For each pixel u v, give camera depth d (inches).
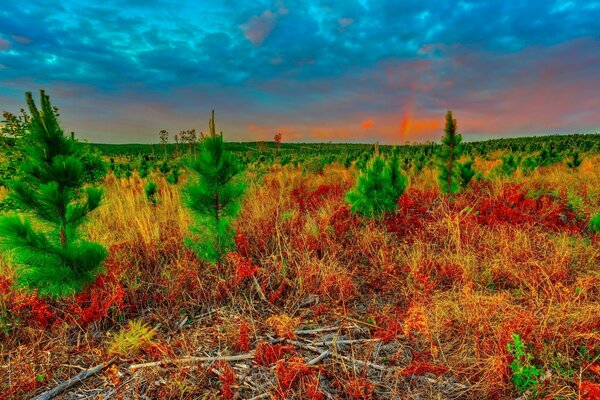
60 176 143.3
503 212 237.8
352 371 113.4
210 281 171.3
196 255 187.6
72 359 122.7
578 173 389.4
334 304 154.6
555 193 276.1
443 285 164.9
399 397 102.8
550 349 114.0
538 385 100.3
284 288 165.8
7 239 130.4
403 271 174.6
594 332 118.2
